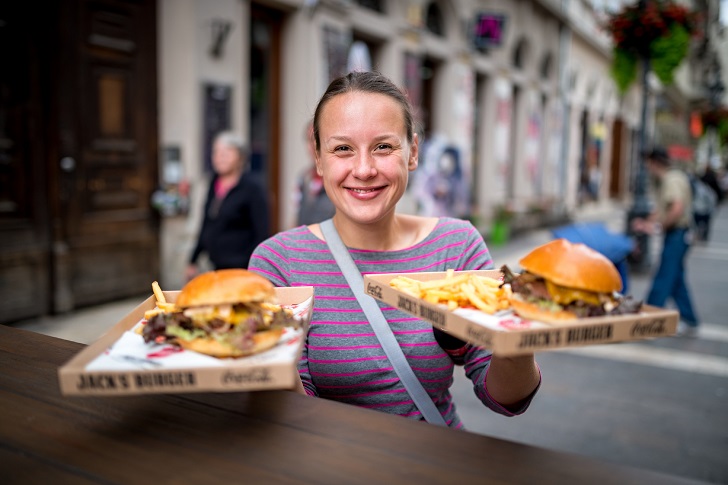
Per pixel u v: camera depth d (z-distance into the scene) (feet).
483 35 43.50
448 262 6.10
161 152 22.35
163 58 22.22
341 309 5.81
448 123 41.47
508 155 53.26
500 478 3.42
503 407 5.28
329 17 28.45
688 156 98.32
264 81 26.68
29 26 18.10
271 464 3.53
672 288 22.80
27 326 18.17
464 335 3.90
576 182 76.13
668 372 18.15
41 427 3.96
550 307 4.15
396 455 3.66
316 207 14.73
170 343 3.99
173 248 22.94
